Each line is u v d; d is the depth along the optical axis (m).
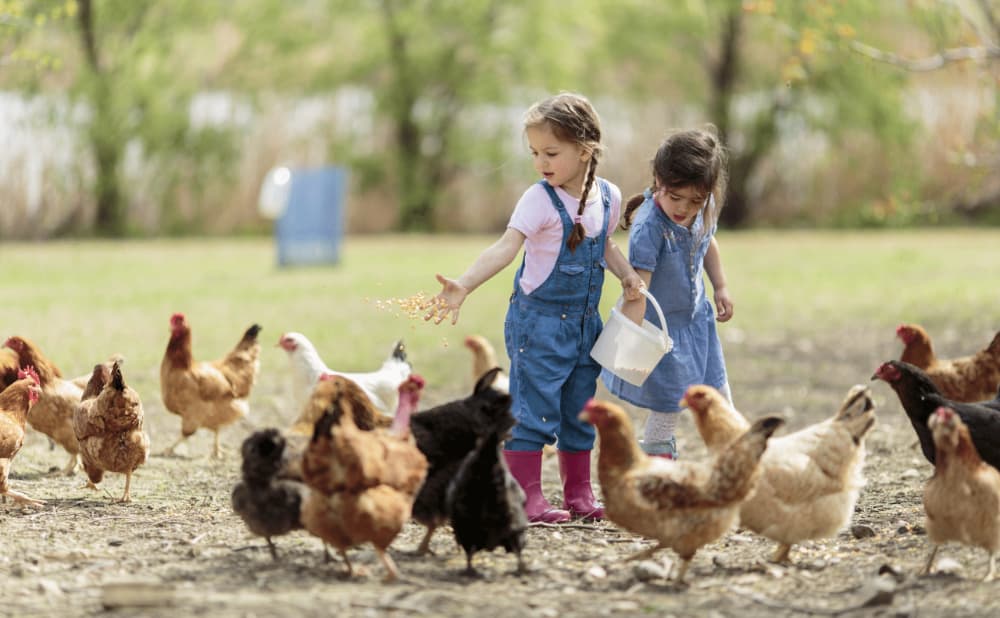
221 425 9.14
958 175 35.72
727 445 5.39
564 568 5.69
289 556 5.86
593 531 6.51
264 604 4.88
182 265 26.48
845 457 5.58
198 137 36.44
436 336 15.56
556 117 6.58
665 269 6.97
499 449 5.37
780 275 23.58
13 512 6.92
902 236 34.19
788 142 38.53
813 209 39.03
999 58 13.81
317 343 14.74
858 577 5.52
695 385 6.47
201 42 37.41
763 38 36.56
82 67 35.16
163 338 14.92
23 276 23.73
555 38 38.06
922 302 18.91
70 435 8.09
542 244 6.69
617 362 6.62
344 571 5.55
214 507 7.16
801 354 14.46
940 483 5.36
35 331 15.20
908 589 5.25
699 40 39.03
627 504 5.38
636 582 5.44
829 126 37.03
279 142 38.00
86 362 12.75
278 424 10.40
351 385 6.29
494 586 5.33
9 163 34.88
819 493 5.54
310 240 25.92
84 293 20.36
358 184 38.41
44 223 35.69
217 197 37.50
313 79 38.06
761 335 16.06
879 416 10.59
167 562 5.73
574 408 6.91
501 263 6.62
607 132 39.19
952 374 8.55
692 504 5.26
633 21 38.72
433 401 11.16
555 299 6.73
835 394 11.84
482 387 5.86
